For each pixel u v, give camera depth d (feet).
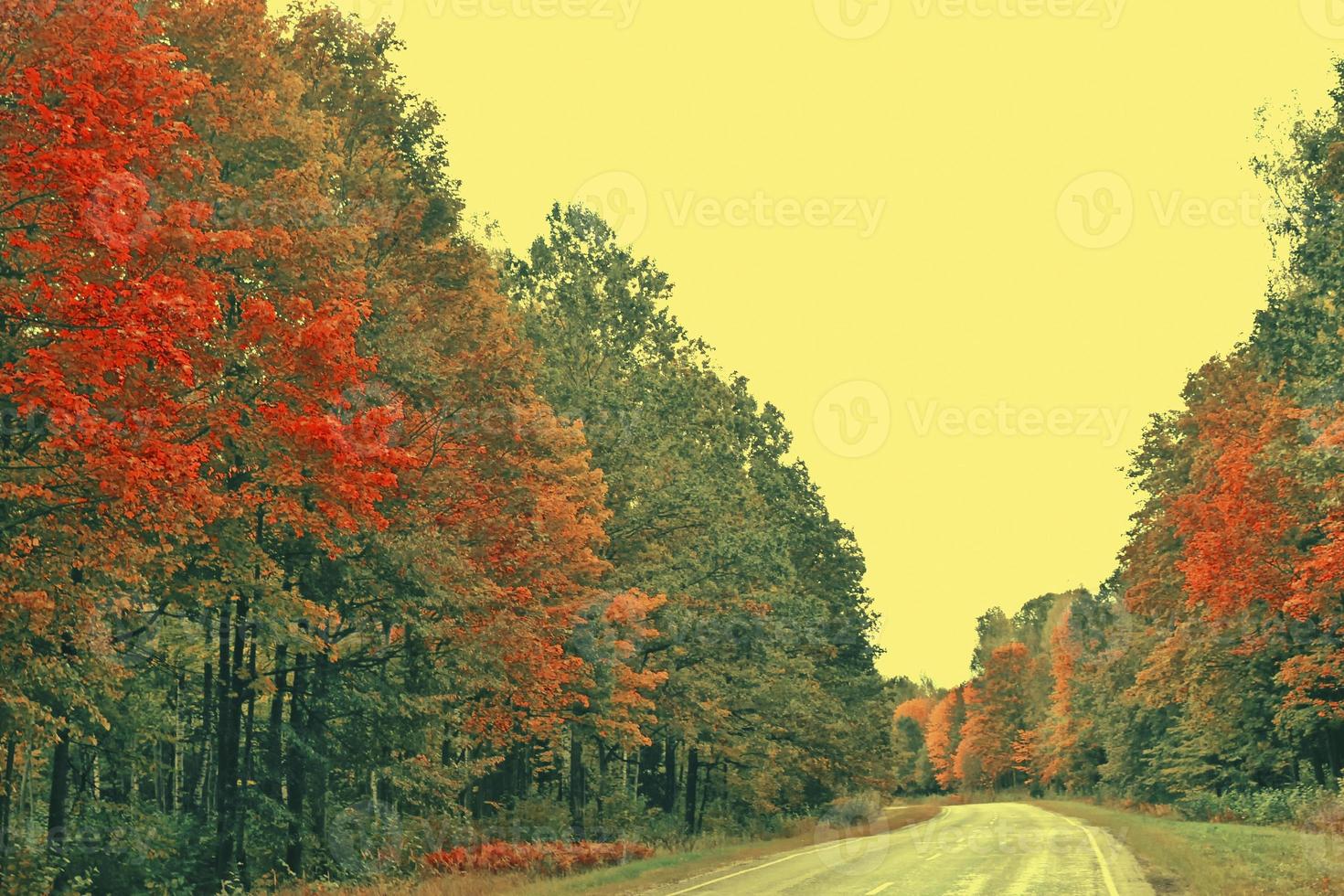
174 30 57.77
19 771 72.69
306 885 64.34
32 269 40.37
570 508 93.40
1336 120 113.09
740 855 99.04
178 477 41.98
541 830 100.22
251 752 78.13
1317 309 112.37
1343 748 133.39
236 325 56.59
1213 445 123.44
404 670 79.10
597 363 124.98
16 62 37.81
